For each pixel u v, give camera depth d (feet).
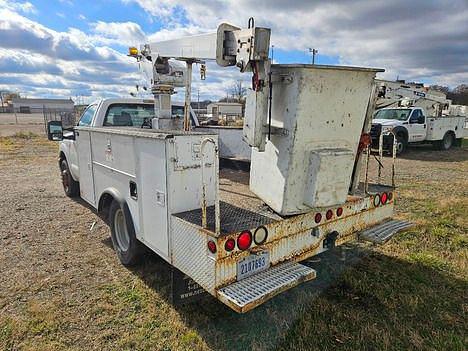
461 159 40.83
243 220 7.70
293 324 8.55
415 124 45.01
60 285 10.24
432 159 40.73
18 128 90.53
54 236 14.02
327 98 7.79
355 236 9.98
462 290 10.28
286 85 7.56
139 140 8.75
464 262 12.03
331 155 7.73
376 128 38.68
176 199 7.87
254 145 7.74
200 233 6.97
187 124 12.42
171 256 8.02
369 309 9.27
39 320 8.59
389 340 8.02
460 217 17.08
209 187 8.36
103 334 8.13
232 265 6.91
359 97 8.37
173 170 7.71
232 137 16.12
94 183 12.80
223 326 8.46
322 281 10.71
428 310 9.27
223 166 16.24
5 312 8.93
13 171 29.63
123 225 11.30
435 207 18.71
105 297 9.61
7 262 11.69
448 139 52.13
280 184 8.05
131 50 14.60
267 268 7.61
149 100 16.57
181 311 9.00
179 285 7.95
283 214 8.02
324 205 7.99
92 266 11.43
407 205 19.31
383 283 10.57
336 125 8.20
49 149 47.14
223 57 7.96
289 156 7.72
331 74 7.64
